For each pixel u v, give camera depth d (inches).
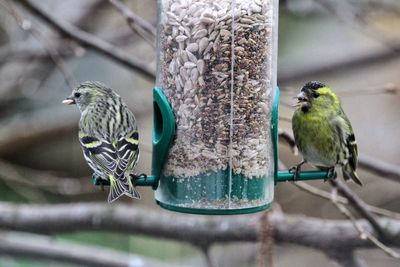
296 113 446.3
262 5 413.7
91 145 418.9
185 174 409.4
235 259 595.8
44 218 534.0
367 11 609.3
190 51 409.4
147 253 684.7
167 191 412.8
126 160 410.3
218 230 497.7
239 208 410.0
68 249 555.8
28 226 536.4
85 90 453.7
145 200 685.3
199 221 503.8
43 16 508.4
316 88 440.8
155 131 419.2
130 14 496.4
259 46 413.4
